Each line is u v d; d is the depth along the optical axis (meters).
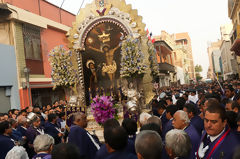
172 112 4.89
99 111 5.66
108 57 7.99
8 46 13.83
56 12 18.86
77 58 8.11
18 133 6.31
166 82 35.00
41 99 16.36
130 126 3.91
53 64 7.66
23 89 14.40
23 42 14.98
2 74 13.30
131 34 7.35
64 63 7.64
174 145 2.59
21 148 4.11
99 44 8.06
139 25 7.57
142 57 7.05
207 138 3.07
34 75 15.76
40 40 16.64
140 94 7.33
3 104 13.45
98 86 8.08
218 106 2.88
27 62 15.18
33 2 16.47
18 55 14.41
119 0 7.77
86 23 8.02
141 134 2.42
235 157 1.39
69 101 7.79
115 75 7.93
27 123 6.81
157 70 8.27
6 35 14.38
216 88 13.00
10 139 5.13
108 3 7.85
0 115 7.72
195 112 4.85
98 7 7.95
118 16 7.70
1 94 13.44
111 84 7.97
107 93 7.89
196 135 3.57
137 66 6.89
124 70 7.01
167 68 31.83
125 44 7.04
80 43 8.09
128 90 7.21
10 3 14.41
